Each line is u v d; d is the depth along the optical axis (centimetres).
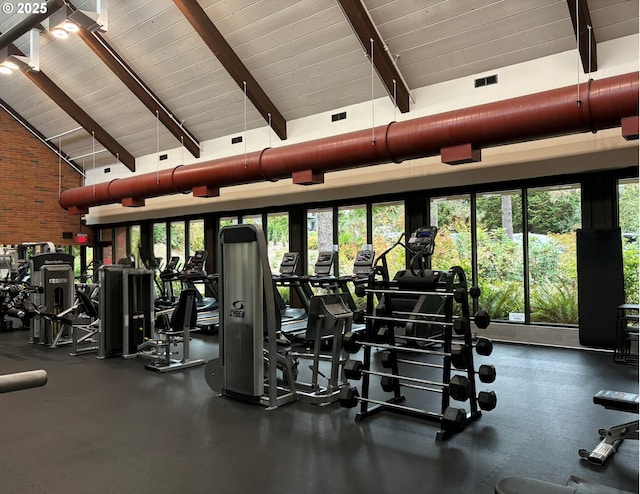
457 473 301
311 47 732
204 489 285
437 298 684
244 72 798
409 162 779
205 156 1025
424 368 585
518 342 720
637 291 645
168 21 770
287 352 482
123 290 663
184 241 1214
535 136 527
